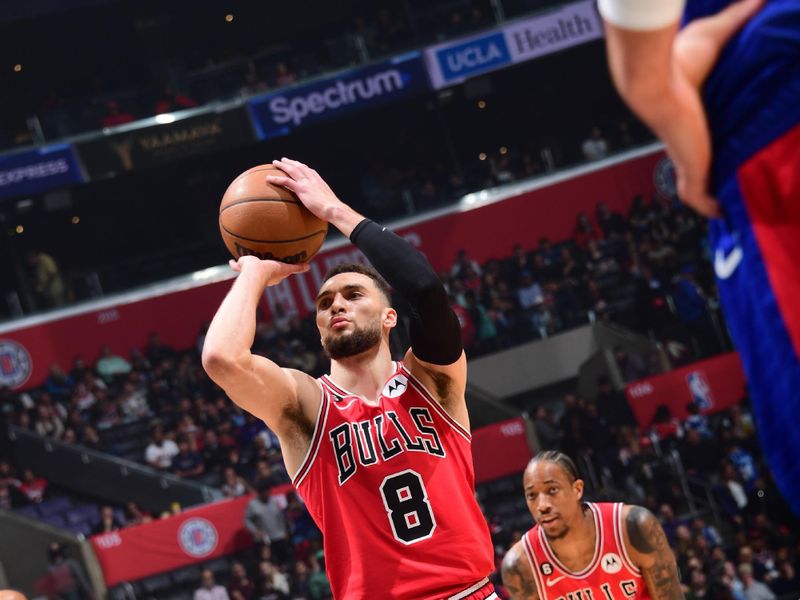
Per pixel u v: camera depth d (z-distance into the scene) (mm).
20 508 22547
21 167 26297
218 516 19953
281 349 26047
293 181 4488
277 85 29828
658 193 28906
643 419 22547
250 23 34594
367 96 28641
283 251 4473
